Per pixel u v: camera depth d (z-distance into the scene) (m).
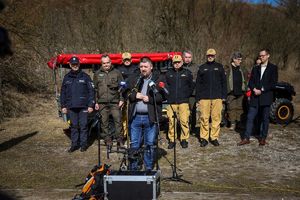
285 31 26.03
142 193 4.90
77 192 5.83
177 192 5.73
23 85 15.68
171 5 21.83
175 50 20.94
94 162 7.50
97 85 8.14
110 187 4.95
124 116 8.62
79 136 8.70
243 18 24.31
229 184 6.19
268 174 6.70
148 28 21.62
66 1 21.84
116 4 22.23
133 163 5.86
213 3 22.75
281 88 10.38
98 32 21.12
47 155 7.99
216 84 8.19
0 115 11.88
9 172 6.93
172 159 7.57
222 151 8.05
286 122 10.51
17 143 8.98
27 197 5.63
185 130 8.22
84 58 9.38
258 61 8.32
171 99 8.07
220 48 21.56
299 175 6.64
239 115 9.86
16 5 15.92
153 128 6.16
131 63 9.30
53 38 19.27
